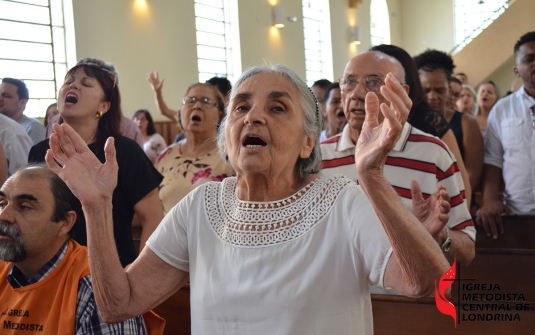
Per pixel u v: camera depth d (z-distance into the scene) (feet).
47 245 5.61
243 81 4.35
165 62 28.96
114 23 26.23
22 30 23.56
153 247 4.53
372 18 50.62
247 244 4.11
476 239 8.92
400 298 5.63
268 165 4.09
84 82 7.39
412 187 4.95
